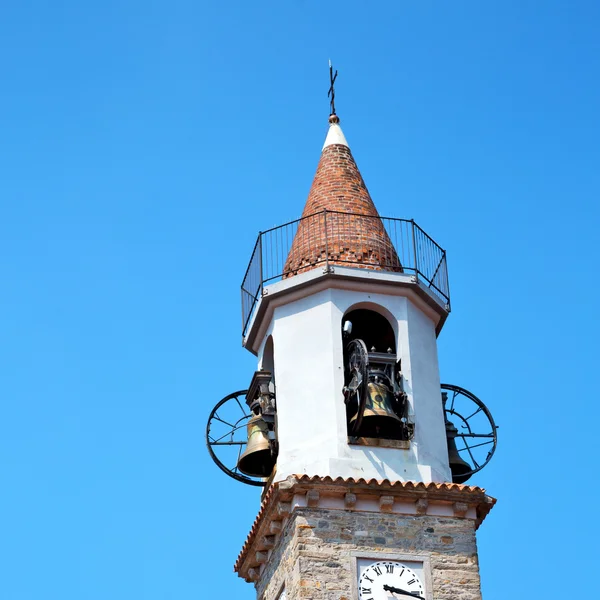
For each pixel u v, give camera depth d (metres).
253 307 39.47
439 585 34.44
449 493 35.47
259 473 38.50
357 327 39.62
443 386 38.81
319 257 38.91
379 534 34.81
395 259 39.38
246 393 39.03
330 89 43.78
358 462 35.91
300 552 34.19
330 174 41.12
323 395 36.78
